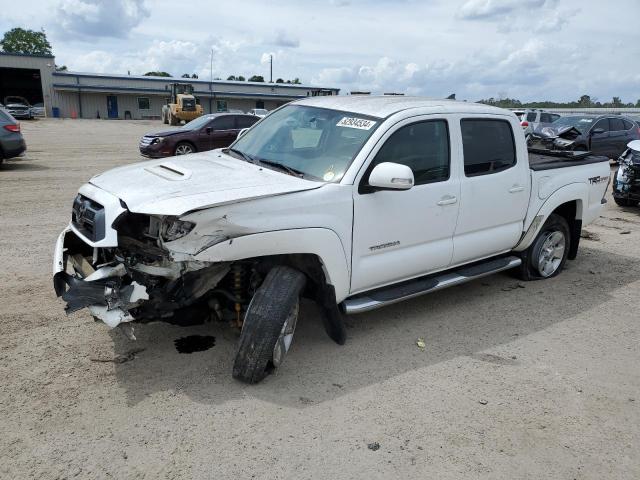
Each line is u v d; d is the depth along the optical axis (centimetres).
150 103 6228
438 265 486
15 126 1370
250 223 353
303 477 292
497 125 521
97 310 339
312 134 460
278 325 365
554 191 582
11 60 5544
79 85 5803
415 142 449
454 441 328
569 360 438
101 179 416
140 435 319
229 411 345
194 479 287
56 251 402
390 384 387
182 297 361
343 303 427
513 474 303
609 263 704
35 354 404
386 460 308
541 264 616
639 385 404
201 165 434
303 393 370
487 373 410
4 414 332
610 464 315
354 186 406
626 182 1027
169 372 387
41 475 284
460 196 481
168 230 345
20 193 1034
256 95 6644
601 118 1692
